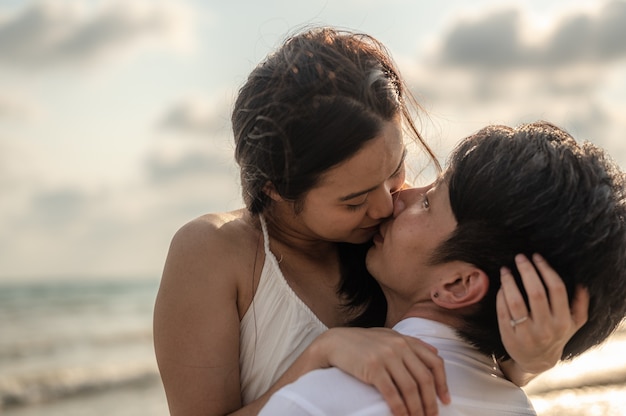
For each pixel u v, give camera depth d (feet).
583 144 6.07
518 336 5.55
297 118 6.35
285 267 7.32
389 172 6.52
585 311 5.66
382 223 6.81
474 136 6.22
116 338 69.46
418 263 6.30
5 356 59.00
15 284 165.99
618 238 5.63
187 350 6.73
